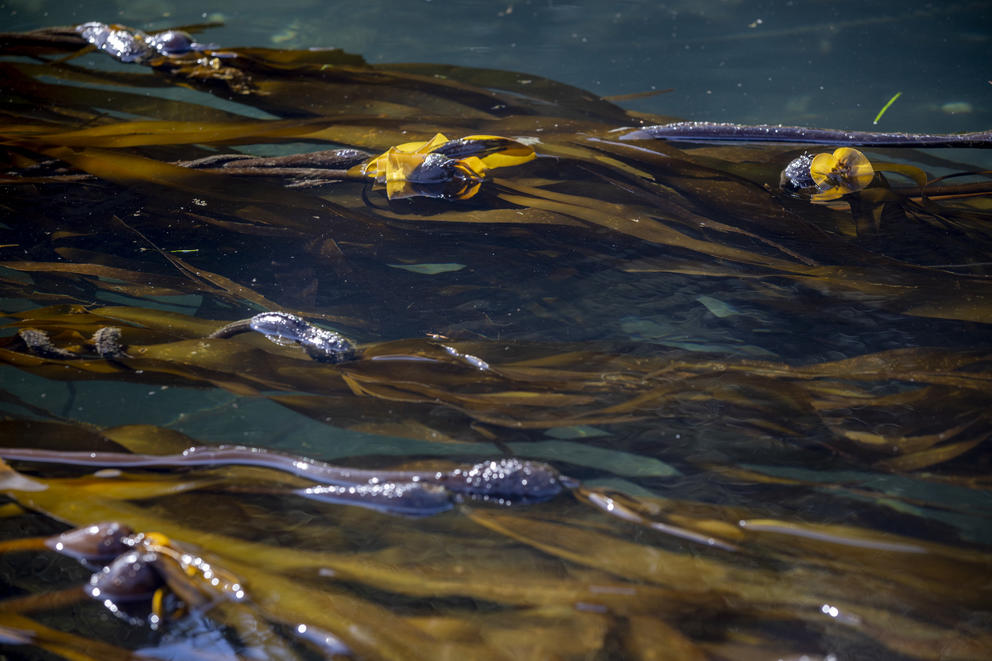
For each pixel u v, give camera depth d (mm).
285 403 7785
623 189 8484
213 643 7379
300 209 8367
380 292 8141
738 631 7398
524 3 11211
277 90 9039
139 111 8891
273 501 7598
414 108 8945
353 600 7430
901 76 9328
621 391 7824
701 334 8016
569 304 8109
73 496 7570
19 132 8688
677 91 9258
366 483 7613
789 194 8531
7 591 7441
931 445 7715
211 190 8422
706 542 7535
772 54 9570
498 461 7637
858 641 7391
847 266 8203
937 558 7512
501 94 9023
